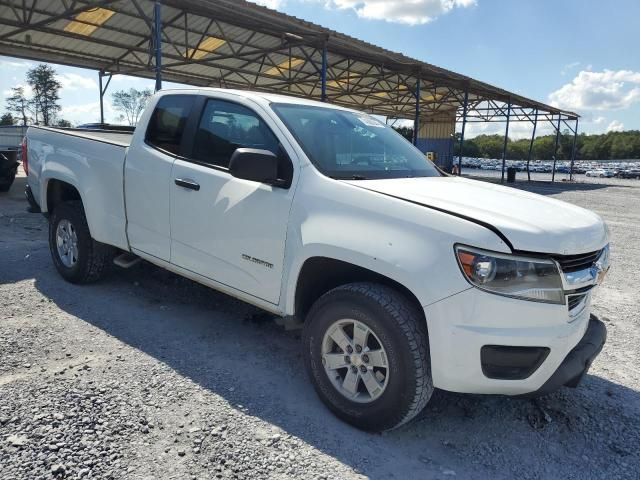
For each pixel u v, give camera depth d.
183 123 3.97
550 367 2.64
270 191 3.27
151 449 2.57
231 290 3.57
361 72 22.52
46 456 2.44
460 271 2.52
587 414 3.26
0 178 10.94
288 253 3.14
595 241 2.84
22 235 7.09
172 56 17.16
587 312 2.93
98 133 5.63
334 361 2.97
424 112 35.00
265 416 2.95
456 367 2.56
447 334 2.54
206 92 3.91
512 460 2.73
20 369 3.27
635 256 8.48
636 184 35.62
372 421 2.79
